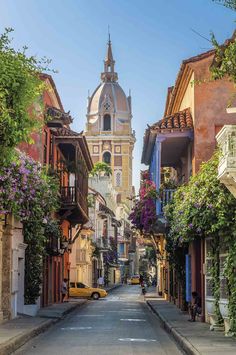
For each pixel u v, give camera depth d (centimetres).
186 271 2775
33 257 2631
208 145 2430
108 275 8950
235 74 1084
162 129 2533
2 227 2228
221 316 1877
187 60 2452
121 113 15525
